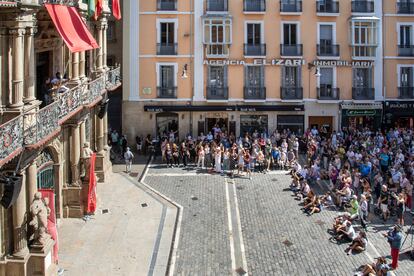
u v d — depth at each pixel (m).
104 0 29.05
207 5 38.16
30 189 17.52
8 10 16.00
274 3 38.56
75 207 23.58
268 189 28.52
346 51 39.31
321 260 19.97
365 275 17.89
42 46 21.69
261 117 39.28
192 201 26.48
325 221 23.92
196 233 22.39
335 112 39.44
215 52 38.25
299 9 38.59
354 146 33.41
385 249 21.11
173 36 38.34
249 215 24.62
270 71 38.94
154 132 38.78
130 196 27.14
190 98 38.75
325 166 32.28
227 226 23.23
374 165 29.61
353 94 39.34
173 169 32.66
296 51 38.78
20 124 15.36
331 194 27.55
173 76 38.56
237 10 38.44
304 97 39.19
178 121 38.84
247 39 38.66
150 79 38.41
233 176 30.98
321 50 39.00
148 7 37.97
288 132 37.81
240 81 38.81
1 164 13.88
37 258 17.03
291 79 39.31
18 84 16.55
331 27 39.09
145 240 21.52
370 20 38.69
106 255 20.00
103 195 27.17
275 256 20.28
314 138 35.47
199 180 30.20
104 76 27.52
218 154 31.59
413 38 39.78
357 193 27.59
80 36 19.64
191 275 18.62
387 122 39.81
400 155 30.20
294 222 23.80
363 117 39.91
